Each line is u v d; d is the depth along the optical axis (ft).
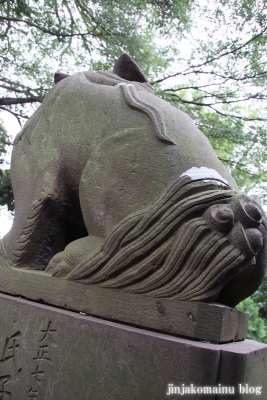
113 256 3.94
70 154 4.91
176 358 3.20
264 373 3.69
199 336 3.34
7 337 4.31
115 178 4.28
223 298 3.92
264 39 14.76
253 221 3.62
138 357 3.36
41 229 5.01
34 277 4.57
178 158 4.17
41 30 14.96
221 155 19.03
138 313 3.66
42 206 4.93
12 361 4.16
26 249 4.97
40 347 3.97
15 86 15.74
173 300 3.52
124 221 3.94
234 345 3.51
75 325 3.80
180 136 4.38
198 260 3.47
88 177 4.50
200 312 3.38
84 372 3.60
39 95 15.80
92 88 5.24
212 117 18.03
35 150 5.40
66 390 3.65
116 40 16.94
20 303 4.35
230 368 3.09
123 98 4.87
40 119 5.68
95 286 4.00
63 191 5.00
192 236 3.52
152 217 3.78
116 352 3.48
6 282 4.91
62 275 4.31
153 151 4.21
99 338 3.61
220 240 3.48
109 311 3.83
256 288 4.00
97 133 4.75
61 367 3.75
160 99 5.01
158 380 3.22
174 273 3.57
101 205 4.32
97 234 4.33
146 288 3.68
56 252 5.24
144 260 3.74
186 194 3.80
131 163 4.25
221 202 3.73
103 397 3.43
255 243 3.52
